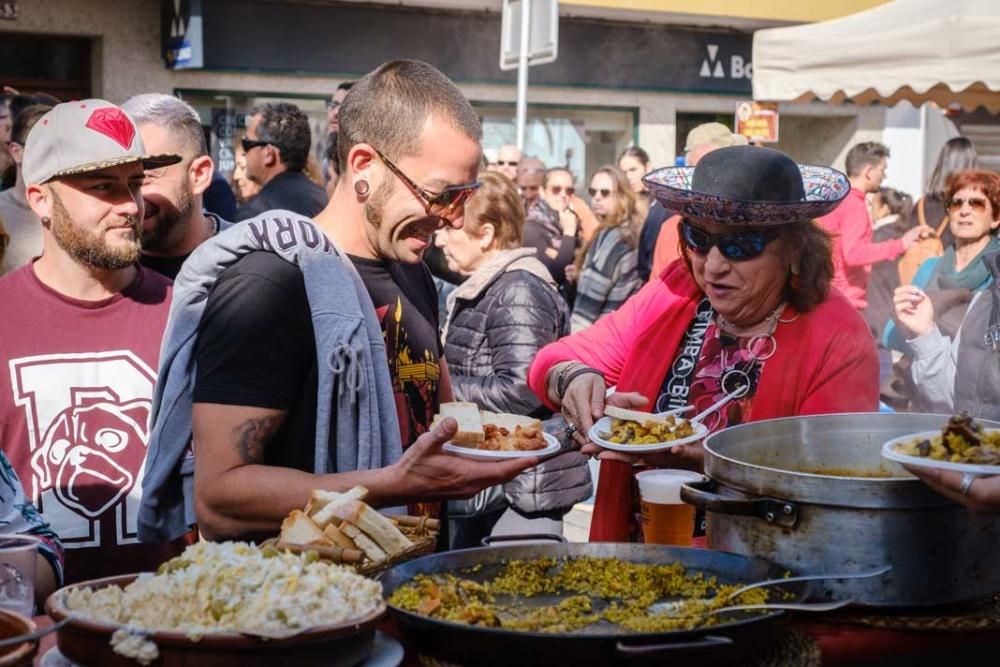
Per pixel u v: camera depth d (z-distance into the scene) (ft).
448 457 7.61
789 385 9.31
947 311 17.74
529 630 5.95
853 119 47.03
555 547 7.09
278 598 5.50
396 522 7.50
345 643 5.49
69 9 35.63
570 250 25.62
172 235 12.49
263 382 7.82
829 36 22.79
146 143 12.23
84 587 5.92
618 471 9.69
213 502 7.71
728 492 6.95
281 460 8.13
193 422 7.98
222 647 5.22
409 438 8.86
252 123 19.53
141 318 10.32
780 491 6.61
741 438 7.88
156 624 5.46
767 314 9.52
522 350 12.48
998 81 20.15
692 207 9.09
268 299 7.88
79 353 10.12
